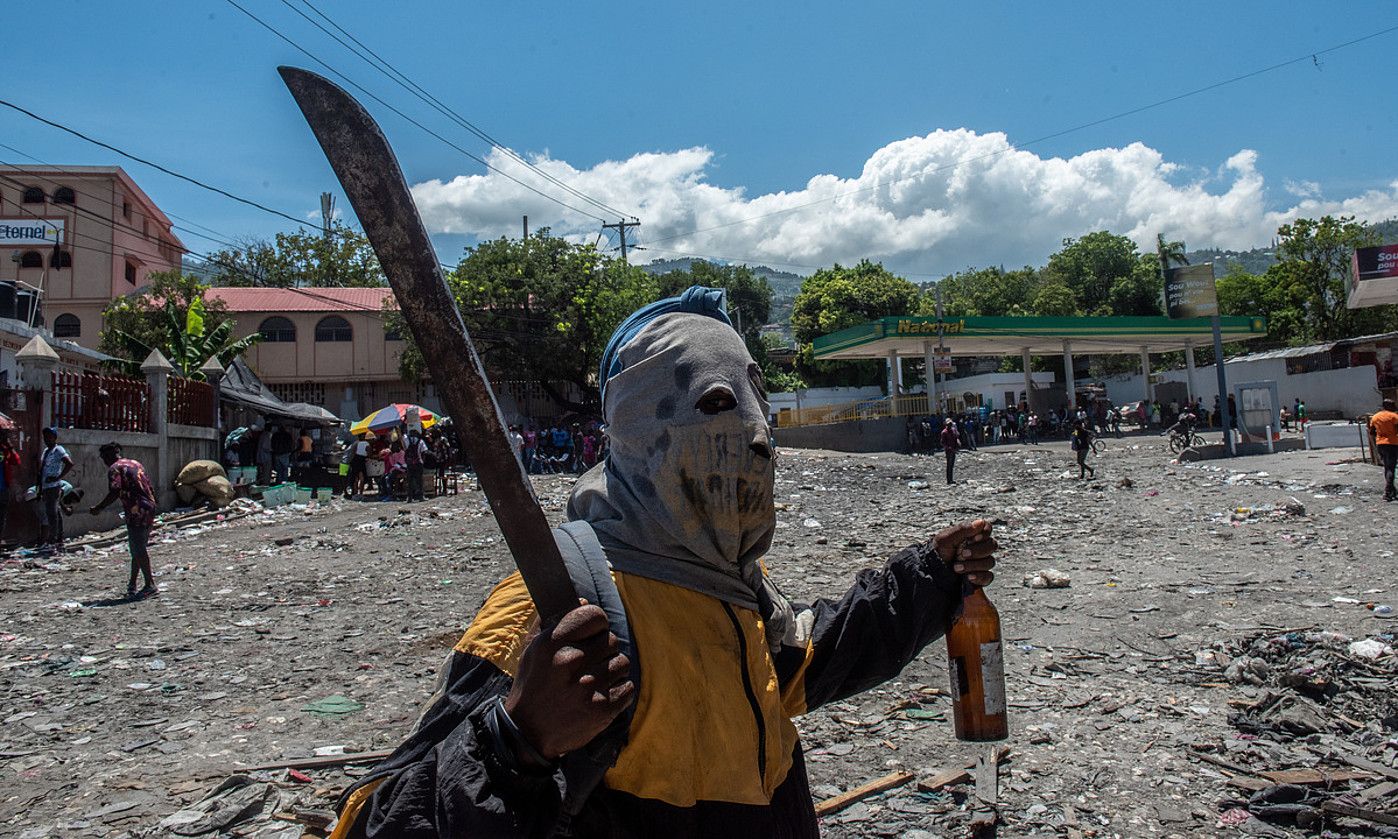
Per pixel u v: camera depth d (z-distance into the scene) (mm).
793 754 1462
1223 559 9273
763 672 1367
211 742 4844
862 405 35531
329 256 44344
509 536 1003
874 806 3820
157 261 39438
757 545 1398
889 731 4703
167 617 8188
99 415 15203
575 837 1180
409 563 11094
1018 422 34844
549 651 988
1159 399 44562
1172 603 7387
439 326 958
